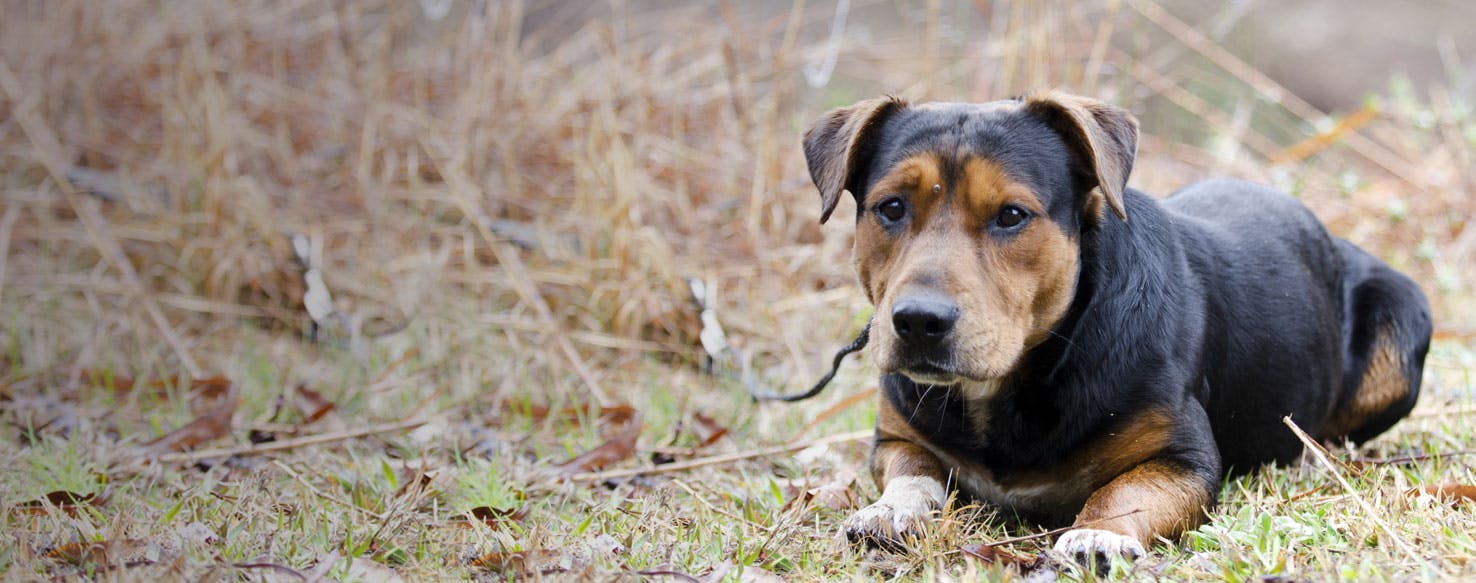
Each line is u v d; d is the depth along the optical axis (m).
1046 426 4.10
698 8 9.66
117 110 9.07
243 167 8.61
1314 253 5.03
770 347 7.07
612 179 7.70
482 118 8.39
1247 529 3.74
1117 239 4.11
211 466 5.00
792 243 7.93
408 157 8.51
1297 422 4.74
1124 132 3.98
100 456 4.97
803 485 4.59
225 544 3.86
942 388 4.21
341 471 4.91
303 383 6.03
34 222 7.99
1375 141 10.48
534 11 10.81
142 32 9.27
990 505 4.32
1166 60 9.98
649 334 7.24
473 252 7.80
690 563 3.81
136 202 7.90
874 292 4.04
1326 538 3.64
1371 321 5.18
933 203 3.87
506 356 6.79
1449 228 8.50
